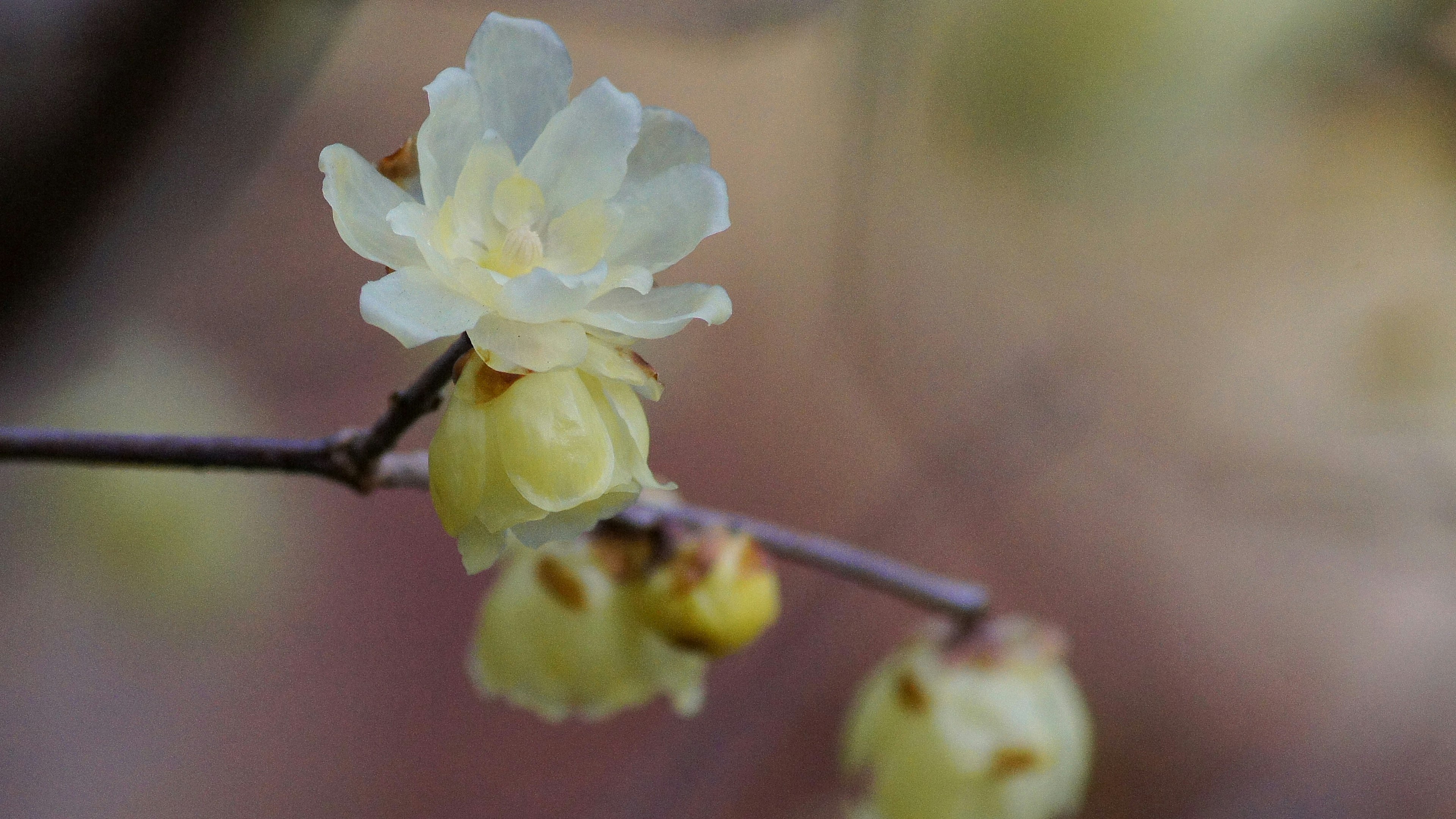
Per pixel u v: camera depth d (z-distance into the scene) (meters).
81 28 0.29
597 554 0.30
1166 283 0.41
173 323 0.41
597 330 0.25
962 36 0.31
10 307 0.31
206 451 0.26
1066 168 0.31
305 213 0.44
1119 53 0.30
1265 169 0.32
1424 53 0.30
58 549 0.41
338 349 0.44
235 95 0.30
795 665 0.47
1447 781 0.54
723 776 0.46
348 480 0.26
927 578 0.31
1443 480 0.43
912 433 0.47
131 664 0.58
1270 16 0.30
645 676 0.30
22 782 0.54
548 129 0.25
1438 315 0.38
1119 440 0.49
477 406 0.25
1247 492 0.46
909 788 0.32
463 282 0.25
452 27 0.54
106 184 0.30
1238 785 0.58
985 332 0.44
